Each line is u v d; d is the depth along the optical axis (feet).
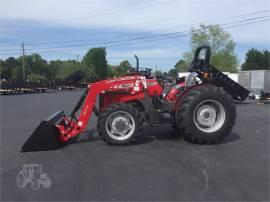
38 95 115.34
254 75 97.66
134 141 26.63
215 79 34.73
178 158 22.66
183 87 29.37
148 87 28.09
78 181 18.34
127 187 17.37
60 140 26.63
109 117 26.30
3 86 120.98
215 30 202.28
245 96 50.11
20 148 26.50
